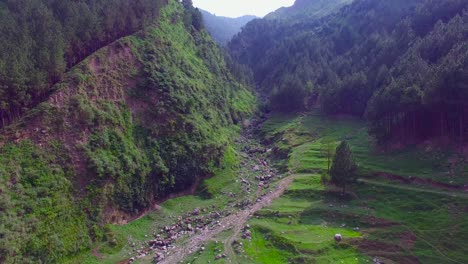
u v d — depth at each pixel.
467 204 63.44
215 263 55.31
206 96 117.88
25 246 53.38
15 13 86.25
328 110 140.75
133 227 70.44
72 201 63.97
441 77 77.75
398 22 173.12
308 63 189.12
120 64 91.88
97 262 59.91
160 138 87.12
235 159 105.44
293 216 70.56
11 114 69.19
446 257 54.38
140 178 76.81
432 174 76.00
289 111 157.50
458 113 78.62
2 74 66.88
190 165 88.31
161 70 100.12
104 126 77.25
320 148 107.50
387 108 92.94
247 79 196.25
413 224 63.19
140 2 113.69
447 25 117.88
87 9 94.62
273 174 98.31
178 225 73.62
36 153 64.88
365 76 135.38
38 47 77.56
